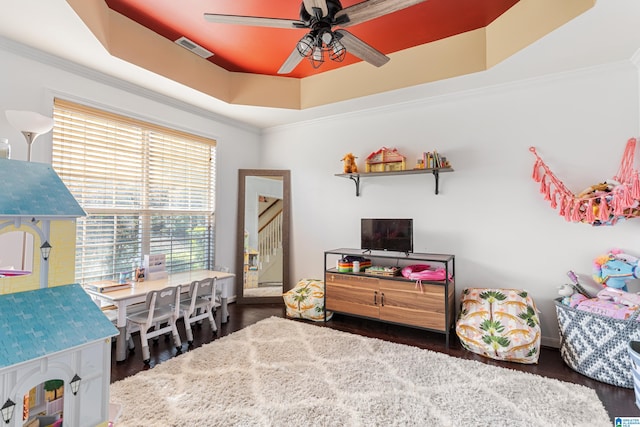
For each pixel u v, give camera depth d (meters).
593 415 1.87
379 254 3.69
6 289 0.98
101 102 2.94
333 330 3.29
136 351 2.82
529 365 2.54
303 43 2.12
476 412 1.91
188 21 2.71
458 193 3.40
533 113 3.03
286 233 4.54
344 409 1.94
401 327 3.44
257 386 2.19
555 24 2.18
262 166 4.83
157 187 3.52
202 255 4.05
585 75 2.81
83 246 2.90
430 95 3.45
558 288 2.91
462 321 2.90
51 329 0.96
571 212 2.67
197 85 3.31
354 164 3.78
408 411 1.92
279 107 3.84
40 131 1.80
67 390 0.97
